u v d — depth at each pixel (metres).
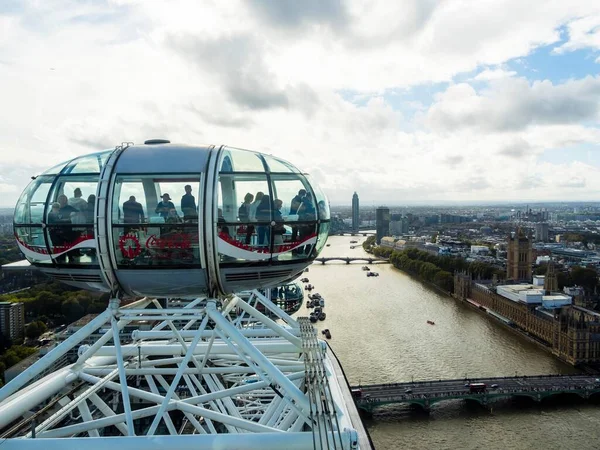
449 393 106.94
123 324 25.50
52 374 30.17
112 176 23.25
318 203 25.64
